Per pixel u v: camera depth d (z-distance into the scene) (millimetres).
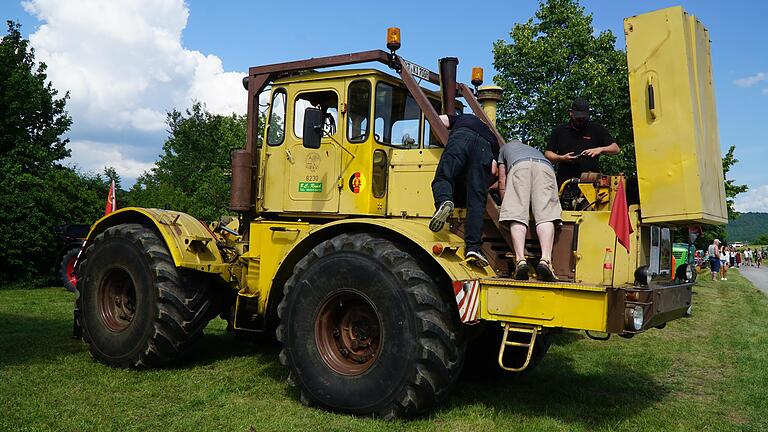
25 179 14258
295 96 5520
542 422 4348
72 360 5777
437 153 5016
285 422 4133
